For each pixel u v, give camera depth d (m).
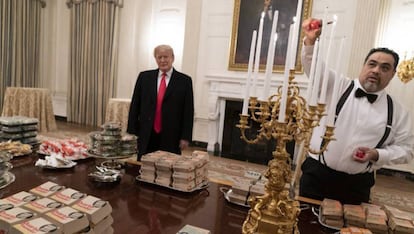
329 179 1.43
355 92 1.39
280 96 0.73
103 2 5.36
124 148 1.38
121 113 4.15
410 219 0.93
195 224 0.91
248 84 0.75
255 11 4.21
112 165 1.42
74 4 5.62
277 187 0.76
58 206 0.73
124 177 1.29
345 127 1.38
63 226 0.63
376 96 1.37
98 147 1.34
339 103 1.40
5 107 4.40
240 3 4.30
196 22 4.62
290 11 3.96
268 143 4.37
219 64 4.57
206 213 0.99
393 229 0.90
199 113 4.75
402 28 3.63
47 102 4.76
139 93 2.07
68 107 5.92
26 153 1.46
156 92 1.99
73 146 1.49
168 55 1.96
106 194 1.08
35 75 5.91
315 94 0.69
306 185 1.49
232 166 3.85
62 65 6.08
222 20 4.50
